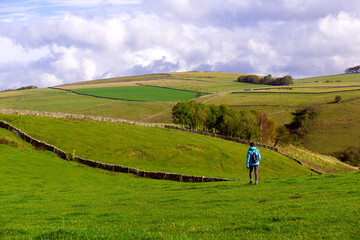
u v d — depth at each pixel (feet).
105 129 292.61
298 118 638.53
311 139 588.50
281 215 45.85
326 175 100.68
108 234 39.93
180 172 214.28
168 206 64.03
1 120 233.14
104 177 156.46
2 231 43.37
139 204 70.54
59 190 112.06
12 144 189.16
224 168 255.09
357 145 538.88
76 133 260.01
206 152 288.71
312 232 36.83
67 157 188.75
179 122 473.67
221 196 73.36
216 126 472.44
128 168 177.47
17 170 142.20
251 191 78.79
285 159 336.49
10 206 74.79
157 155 252.42
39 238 38.32
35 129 244.01
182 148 285.02
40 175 140.36
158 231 42.65
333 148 546.67
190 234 39.88
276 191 74.08
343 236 34.27
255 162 91.76
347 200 53.93
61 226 48.01
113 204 73.56
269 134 462.19
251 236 37.14
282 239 35.17
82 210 65.82
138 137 289.94
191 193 86.02
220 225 43.93
